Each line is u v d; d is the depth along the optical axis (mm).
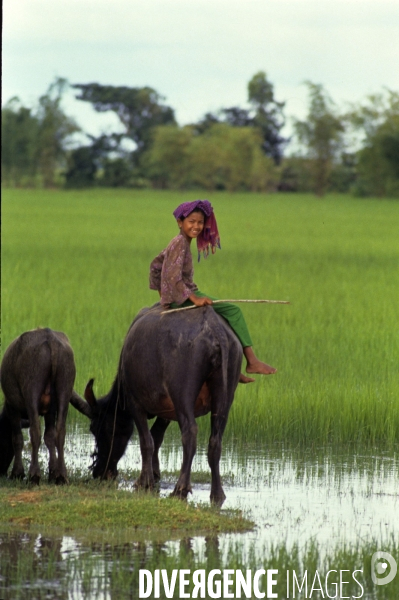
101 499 24969
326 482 28453
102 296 63812
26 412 28391
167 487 27969
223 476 29016
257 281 72812
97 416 28922
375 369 43062
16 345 27281
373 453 32500
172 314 25547
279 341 49094
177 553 21156
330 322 54938
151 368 25438
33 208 199000
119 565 20281
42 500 24969
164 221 162625
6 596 18484
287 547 21922
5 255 94812
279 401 36062
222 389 24844
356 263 90750
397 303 61188
